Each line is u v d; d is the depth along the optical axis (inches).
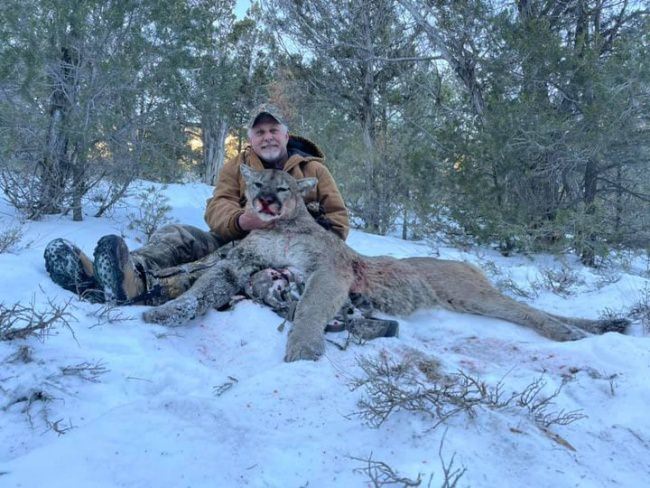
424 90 485.7
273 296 162.1
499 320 182.1
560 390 120.0
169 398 97.0
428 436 91.7
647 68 313.0
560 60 342.6
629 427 104.6
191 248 190.7
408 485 77.9
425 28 415.5
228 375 129.3
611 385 120.9
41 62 283.9
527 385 120.0
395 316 179.6
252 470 83.4
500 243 374.9
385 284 179.0
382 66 504.7
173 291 172.2
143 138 342.0
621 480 89.4
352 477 81.9
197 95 360.2
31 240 234.4
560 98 372.8
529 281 271.1
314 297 152.3
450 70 476.4
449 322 178.9
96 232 281.9
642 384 119.2
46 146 293.7
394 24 490.6
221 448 87.4
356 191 468.4
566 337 170.7
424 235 418.0
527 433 96.3
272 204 169.0
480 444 91.4
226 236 194.1
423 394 100.2
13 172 303.0
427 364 133.7
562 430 101.8
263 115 195.9
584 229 338.0
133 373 117.2
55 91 304.7
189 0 503.2
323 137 510.3
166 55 331.6
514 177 367.9
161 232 190.1
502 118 348.2
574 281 267.1
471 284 186.4
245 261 170.7
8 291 151.7
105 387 110.5
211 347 144.7
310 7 505.0
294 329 141.3
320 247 170.9
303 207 180.1
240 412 97.0
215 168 771.4
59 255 158.4
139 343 133.3
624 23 378.3
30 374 107.7
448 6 408.8
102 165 313.9
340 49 504.7
